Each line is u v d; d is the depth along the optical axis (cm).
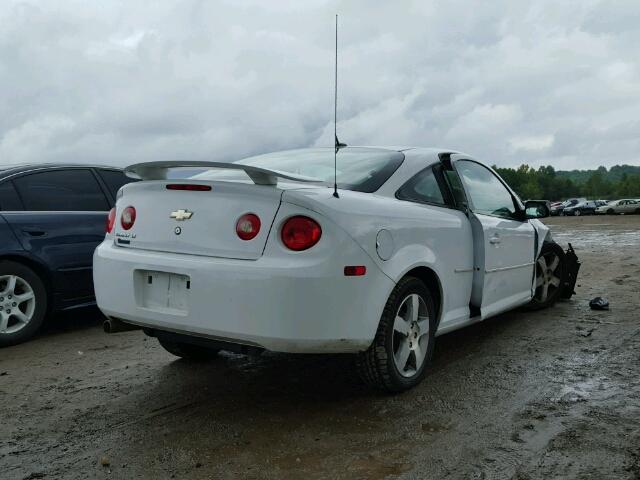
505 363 401
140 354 445
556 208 6550
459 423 298
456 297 385
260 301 274
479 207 433
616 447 267
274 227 283
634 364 397
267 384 364
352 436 284
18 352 457
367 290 293
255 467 254
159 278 310
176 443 280
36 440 287
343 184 333
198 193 308
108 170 575
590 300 637
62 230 508
